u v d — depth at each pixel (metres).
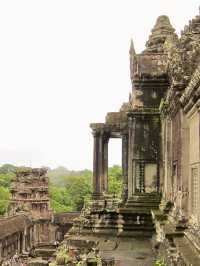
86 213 43.06
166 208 30.77
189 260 17.44
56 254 29.92
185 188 24.62
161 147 38.47
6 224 85.88
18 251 89.44
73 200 152.38
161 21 42.25
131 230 37.34
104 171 49.66
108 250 31.69
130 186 38.75
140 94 39.31
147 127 38.91
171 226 25.62
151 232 36.94
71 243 35.28
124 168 48.31
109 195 49.16
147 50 41.00
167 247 21.23
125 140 48.69
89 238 36.91
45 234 105.06
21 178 106.38
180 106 25.20
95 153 49.75
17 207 103.50
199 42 25.38
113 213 38.34
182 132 25.03
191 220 22.98
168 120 32.97
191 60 24.95
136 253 30.44
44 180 108.06
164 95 38.97
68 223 105.75
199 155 20.94
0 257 78.38
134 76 39.22
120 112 49.75
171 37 38.69
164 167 36.03
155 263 23.89
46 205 107.38
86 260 24.25
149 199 38.06
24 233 93.88
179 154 26.17
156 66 39.31
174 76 25.42
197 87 20.08
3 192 135.75
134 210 37.69
